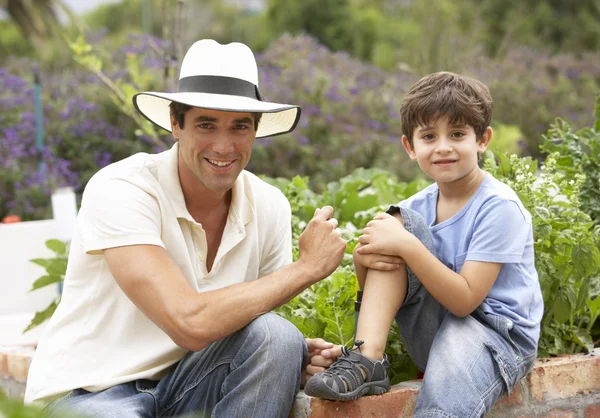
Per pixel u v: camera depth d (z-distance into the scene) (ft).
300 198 12.87
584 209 10.67
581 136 11.57
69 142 21.35
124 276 7.36
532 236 8.41
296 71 23.95
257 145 20.80
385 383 7.82
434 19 25.66
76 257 7.92
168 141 19.95
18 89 23.25
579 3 49.08
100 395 7.43
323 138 21.84
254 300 7.41
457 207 8.49
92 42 25.93
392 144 22.03
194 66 8.10
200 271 8.02
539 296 8.38
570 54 34.42
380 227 8.00
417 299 8.21
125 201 7.55
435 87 8.35
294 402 7.72
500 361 7.73
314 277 7.67
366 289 8.07
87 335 7.82
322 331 9.25
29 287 13.12
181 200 7.89
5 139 21.07
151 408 7.58
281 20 50.93
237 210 8.14
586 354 9.13
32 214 20.16
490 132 8.64
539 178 10.08
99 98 21.90
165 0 14.01
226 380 7.54
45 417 4.05
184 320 7.18
